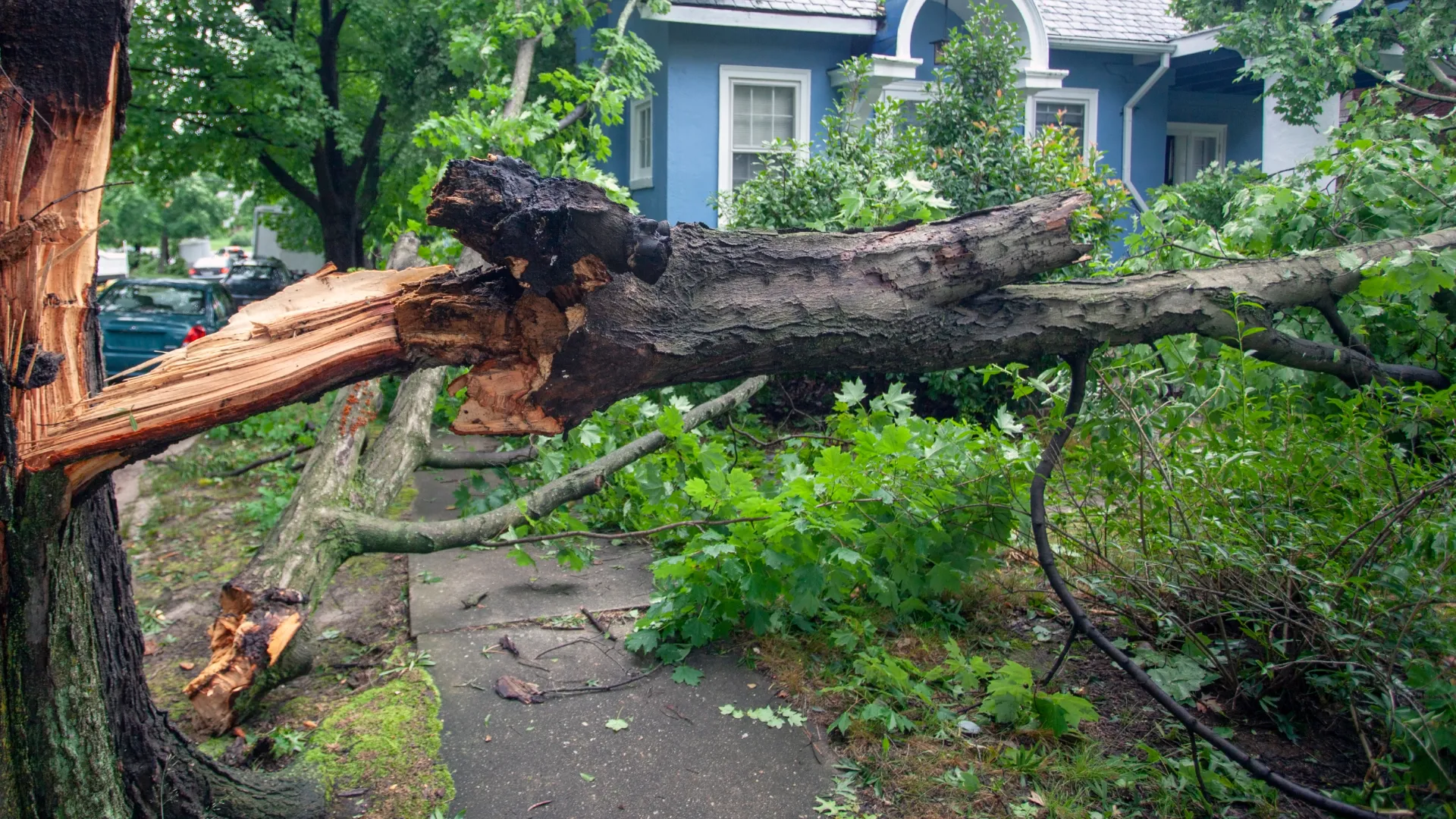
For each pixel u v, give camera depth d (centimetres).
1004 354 322
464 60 820
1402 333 479
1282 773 312
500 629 432
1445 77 957
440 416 557
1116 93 1248
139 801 262
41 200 218
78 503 230
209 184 4444
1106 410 379
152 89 1369
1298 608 323
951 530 404
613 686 374
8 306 214
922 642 402
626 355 255
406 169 1403
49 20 213
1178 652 386
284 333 232
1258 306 353
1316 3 995
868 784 308
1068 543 414
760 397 775
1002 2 1145
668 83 1071
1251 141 1402
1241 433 377
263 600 370
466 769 321
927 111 854
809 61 1120
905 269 291
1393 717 270
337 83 1572
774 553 368
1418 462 383
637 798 303
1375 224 522
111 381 240
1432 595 296
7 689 224
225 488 766
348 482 448
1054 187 788
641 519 517
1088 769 308
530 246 214
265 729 360
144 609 508
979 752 324
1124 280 348
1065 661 392
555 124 670
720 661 393
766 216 779
